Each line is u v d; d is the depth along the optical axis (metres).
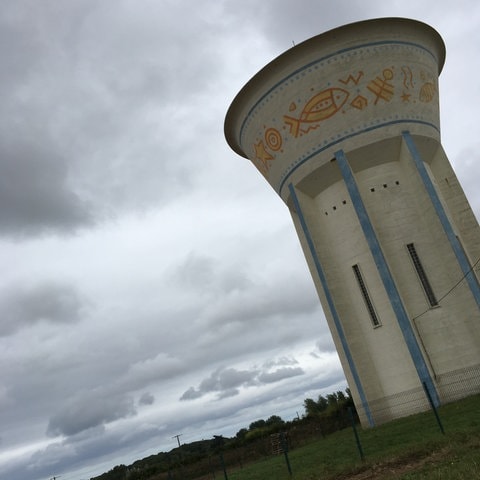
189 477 40.34
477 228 27.69
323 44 26.28
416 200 27.50
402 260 26.72
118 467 68.12
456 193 28.47
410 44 27.30
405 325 24.25
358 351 26.80
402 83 26.92
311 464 20.86
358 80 26.41
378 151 27.23
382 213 27.47
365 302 27.53
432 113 28.64
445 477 11.88
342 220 28.56
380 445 19.25
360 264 27.78
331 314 29.20
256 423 68.81
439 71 32.19
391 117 26.83
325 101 26.69
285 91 27.25
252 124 29.47
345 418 41.19
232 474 30.92
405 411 25.19
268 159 29.86
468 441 15.20
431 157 29.38
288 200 30.88
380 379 26.58
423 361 23.81
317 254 27.95
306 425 45.94
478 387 24.20
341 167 26.61
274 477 20.47
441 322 25.59
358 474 15.52
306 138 27.48
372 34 26.39
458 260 25.19
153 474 48.25
